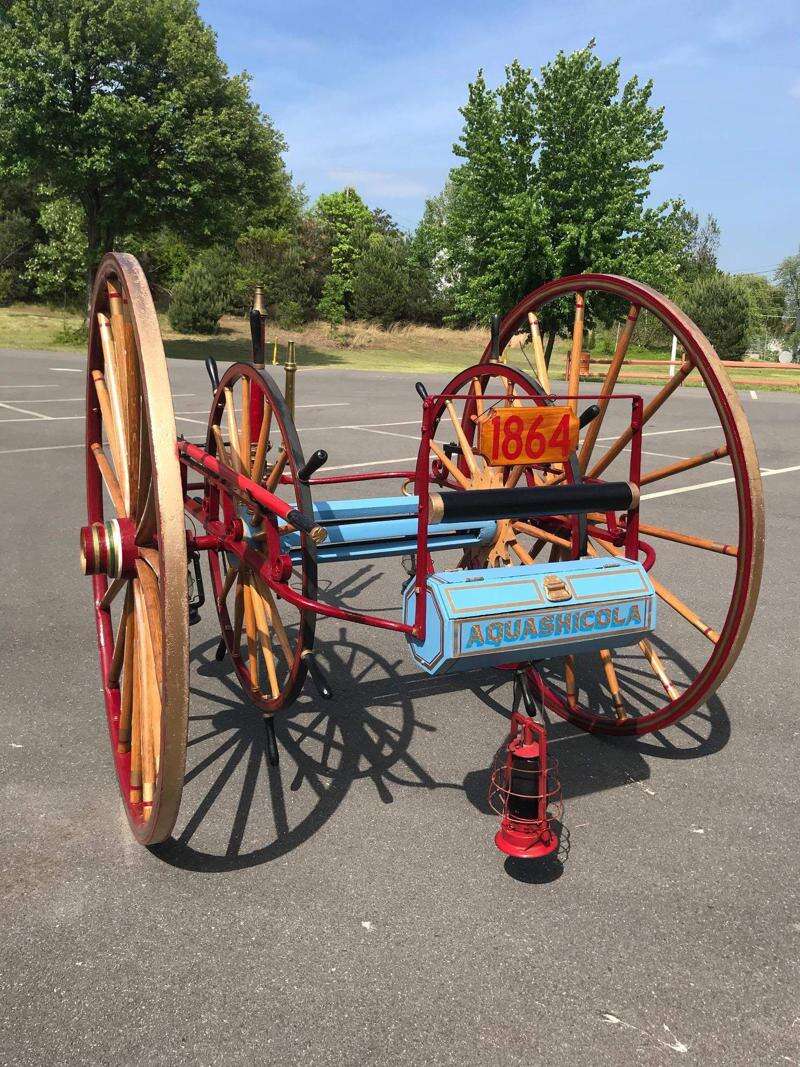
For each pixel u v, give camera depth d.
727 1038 2.28
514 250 30.59
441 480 4.45
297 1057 2.20
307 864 2.99
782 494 10.05
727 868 3.01
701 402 21.88
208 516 3.83
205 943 2.59
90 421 3.77
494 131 31.23
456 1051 2.22
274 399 3.04
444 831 3.20
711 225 68.31
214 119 29.20
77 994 2.39
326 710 4.21
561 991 2.42
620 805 3.40
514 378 3.76
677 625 5.53
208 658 4.81
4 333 34.19
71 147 28.23
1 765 3.62
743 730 4.08
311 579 2.94
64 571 6.33
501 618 2.75
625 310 31.11
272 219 41.00
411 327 49.41
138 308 2.41
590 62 31.17
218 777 3.56
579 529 3.35
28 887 2.85
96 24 26.89
